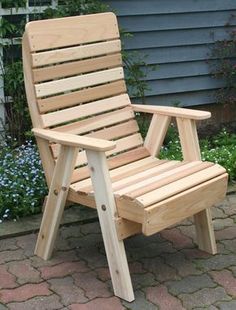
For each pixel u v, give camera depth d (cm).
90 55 343
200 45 496
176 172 316
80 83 338
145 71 481
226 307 295
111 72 351
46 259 329
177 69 492
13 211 364
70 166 307
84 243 346
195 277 317
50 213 321
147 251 340
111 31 351
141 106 353
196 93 504
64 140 299
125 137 352
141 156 350
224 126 511
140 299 300
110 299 300
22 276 316
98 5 444
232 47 501
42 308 294
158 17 476
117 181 315
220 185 315
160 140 349
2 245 342
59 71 330
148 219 282
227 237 354
